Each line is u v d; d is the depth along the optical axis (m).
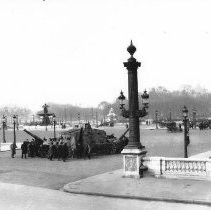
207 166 19.05
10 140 65.00
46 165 27.95
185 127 25.23
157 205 14.62
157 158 20.30
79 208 14.25
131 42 20.70
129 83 20.72
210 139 53.09
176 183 18.56
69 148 33.03
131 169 20.59
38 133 84.56
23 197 16.47
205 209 13.82
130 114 20.70
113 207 14.35
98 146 34.75
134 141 20.61
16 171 24.75
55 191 17.86
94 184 18.86
